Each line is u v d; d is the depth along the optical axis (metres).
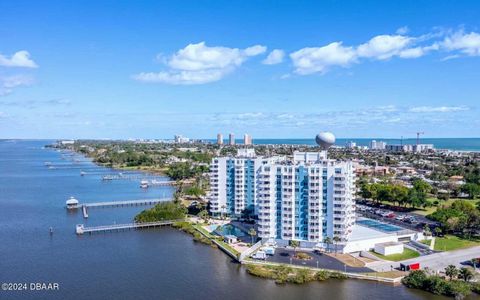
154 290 195.25
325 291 193.88
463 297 181.00
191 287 198.88
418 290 193.88
